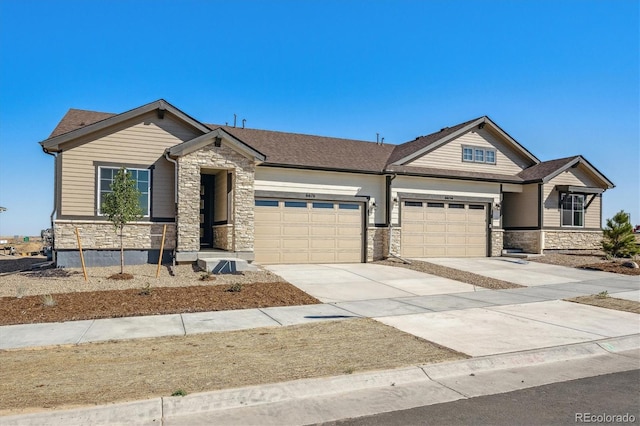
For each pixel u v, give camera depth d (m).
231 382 5.63
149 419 4.78
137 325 8.76
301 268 16.81
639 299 11.85
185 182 15.26
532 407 5.14
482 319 9.47
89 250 15.05
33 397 5.13
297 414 4.94
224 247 16.69
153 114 15.95
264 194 17.70
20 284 12.13
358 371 6.07
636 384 5.91
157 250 15.71
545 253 22.03
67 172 14.90
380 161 20.91
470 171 22.03
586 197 23.39
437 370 6.30
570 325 9.00
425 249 20.64
